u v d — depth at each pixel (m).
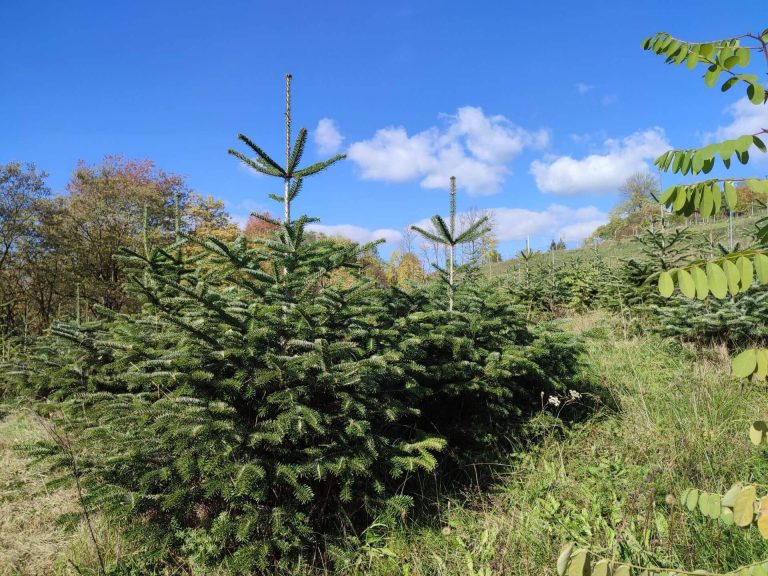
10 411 6.69
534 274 12.69
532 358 4.46
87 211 18.95
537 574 2.56
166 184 20.77
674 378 5.37
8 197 17.12
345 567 2.87
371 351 3.52
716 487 3.03
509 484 3.68
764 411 4.32
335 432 3.15
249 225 21.17
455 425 4.14
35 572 3.12
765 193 1.10
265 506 2.96
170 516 3.03
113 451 3.21
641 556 2.47
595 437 4.30
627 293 8.13
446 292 4.77
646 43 1.47
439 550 2.99
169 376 3.02
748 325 5.57
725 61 1.24
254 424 3.17
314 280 3.42
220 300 3.42
